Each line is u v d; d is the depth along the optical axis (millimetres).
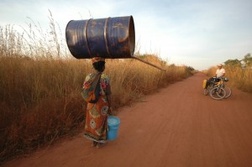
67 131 4488
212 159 3584
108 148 3951
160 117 6082
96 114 3680
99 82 3574
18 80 5086
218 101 8867
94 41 3676
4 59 5137
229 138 4539
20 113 4297
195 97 9805
